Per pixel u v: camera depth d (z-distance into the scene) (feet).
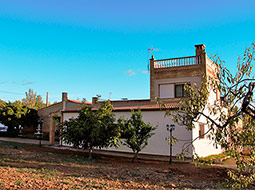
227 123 15.88
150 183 34.24
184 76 77.25
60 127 63.00
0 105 130.21
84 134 56.95
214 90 18.58
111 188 29.63
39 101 240.73
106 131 56.90
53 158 53.31
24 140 110.73
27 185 27.73
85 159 55.83
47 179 31.55
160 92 81.66
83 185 29.94
